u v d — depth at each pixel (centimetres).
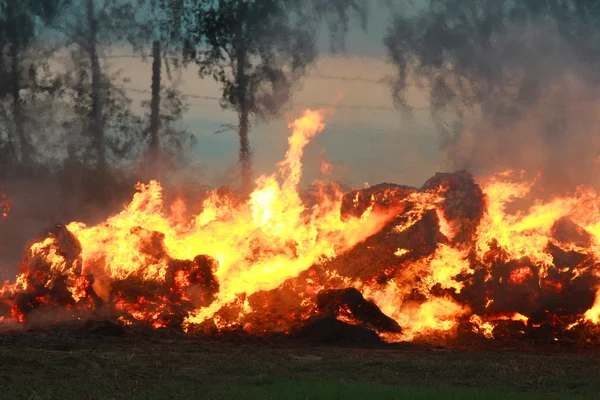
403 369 4316
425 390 3559
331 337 5428
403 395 3403
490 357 4853
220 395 3522
